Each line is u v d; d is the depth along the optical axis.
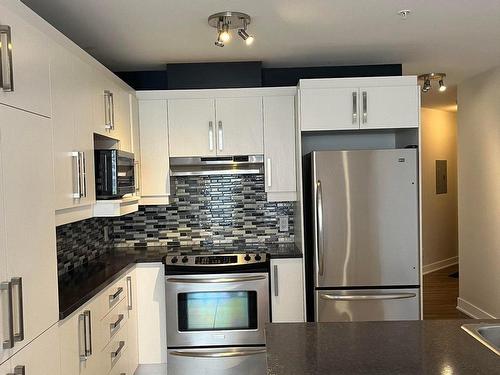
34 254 1.82
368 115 3.39
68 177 2.25
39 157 1.91
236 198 4.04
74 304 2.13
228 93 3.65
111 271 2.95
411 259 3.31
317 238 3.29
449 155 7.23
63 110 2.21
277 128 3.67
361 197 3.30
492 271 4.28
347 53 3.51
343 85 3.39
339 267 3.31
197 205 4.05
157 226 4.05
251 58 3.61
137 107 3.65
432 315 4.81
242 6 2.54
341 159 3.30
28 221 1.78
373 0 2.50
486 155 4.32
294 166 3.67
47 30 2.04
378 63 3.84
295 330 1.76
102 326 2.57
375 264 3.31
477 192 4.53
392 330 1.74
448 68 4.10
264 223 4.04
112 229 4.03
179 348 3.35
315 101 3.39
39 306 1.84
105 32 2.92
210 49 3.35
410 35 3.11
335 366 1.40
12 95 1.69
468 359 1.43
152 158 3.68
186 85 3.72
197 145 3.68
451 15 2.75
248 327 3.35
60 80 2.18
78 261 3.21
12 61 1.70
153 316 3.39
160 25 2.81
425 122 6.66
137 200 3.35
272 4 2.52
